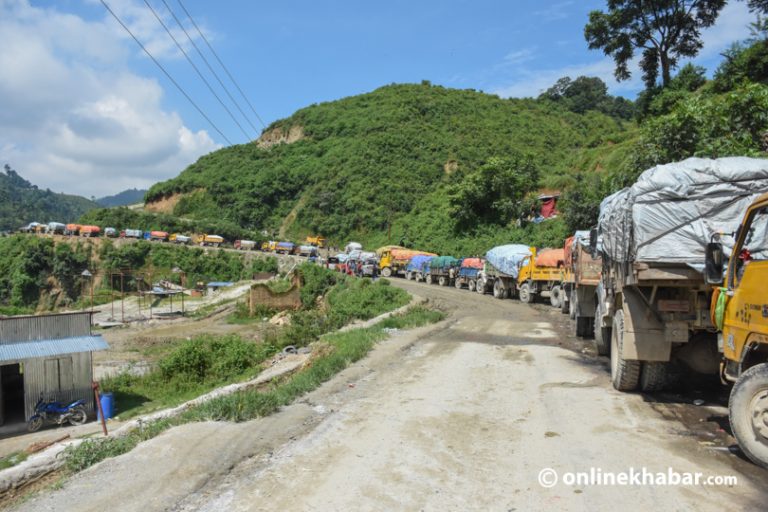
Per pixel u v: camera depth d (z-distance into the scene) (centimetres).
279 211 10350
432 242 6009
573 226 3634
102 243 8262
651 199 708
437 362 1170
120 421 1470
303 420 751
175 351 1975
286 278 4909
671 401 790
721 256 612
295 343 2100
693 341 809
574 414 732
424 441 638
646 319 784
